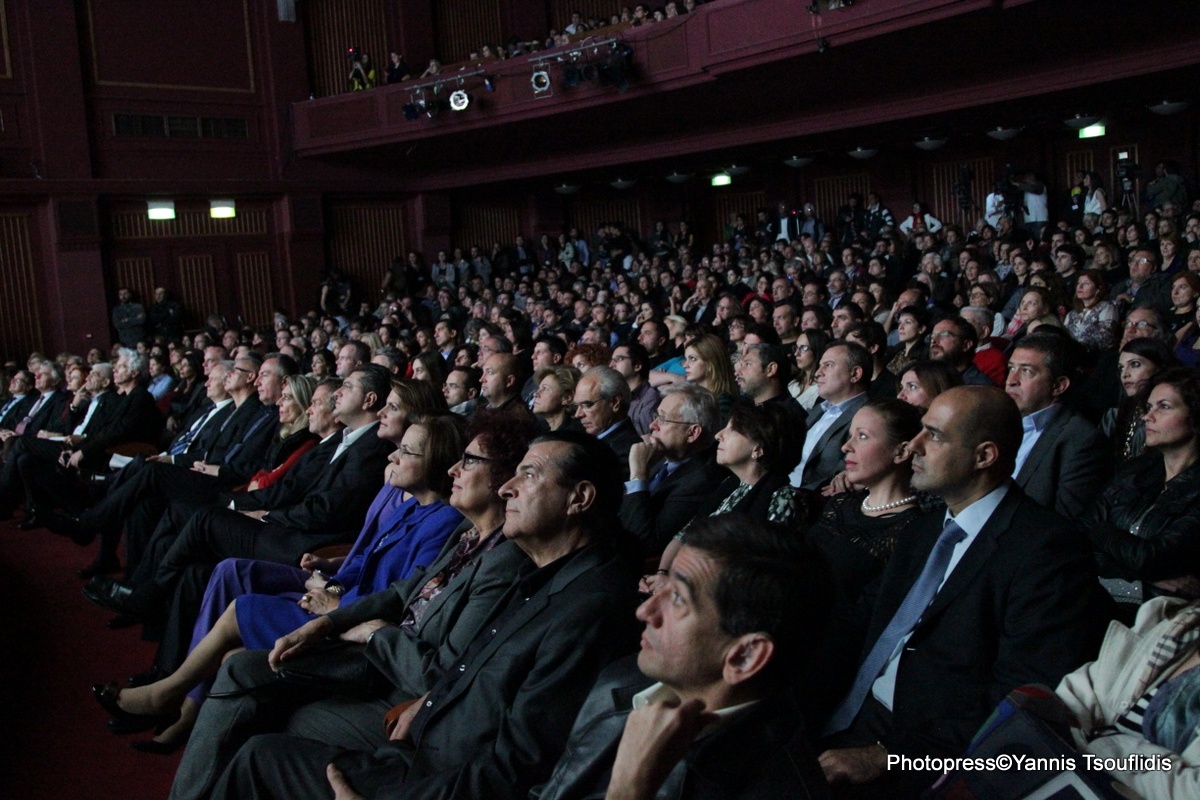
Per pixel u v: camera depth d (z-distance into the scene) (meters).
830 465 4.16
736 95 12.28
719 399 4.95
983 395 2.36
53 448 7.30
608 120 13.54
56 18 13.46
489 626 2.46
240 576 3.58
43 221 13.59
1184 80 10.84
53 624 4.88
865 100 12.29
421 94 14.34
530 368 8.00
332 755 2.39
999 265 10.10
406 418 4.22
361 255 16.59
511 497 2.48
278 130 15.52
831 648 2.49
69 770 3.36
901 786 2.12
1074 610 2.16
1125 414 3.79
